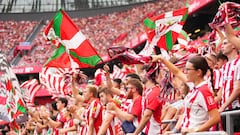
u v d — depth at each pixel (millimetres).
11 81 12375
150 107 7297
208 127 5562
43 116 14188
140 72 13859
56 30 10680
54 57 10953
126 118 7789
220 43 9086
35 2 63156
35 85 16359
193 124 5754
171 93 7684
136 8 47938
